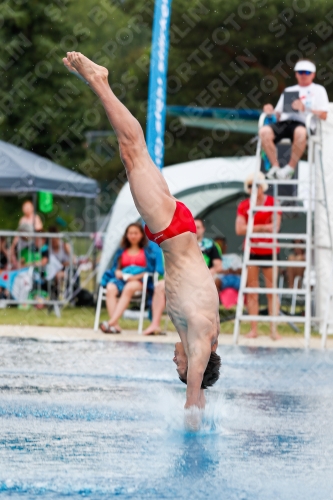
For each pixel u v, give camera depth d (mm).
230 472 6629
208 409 10070
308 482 6340
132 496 5750
